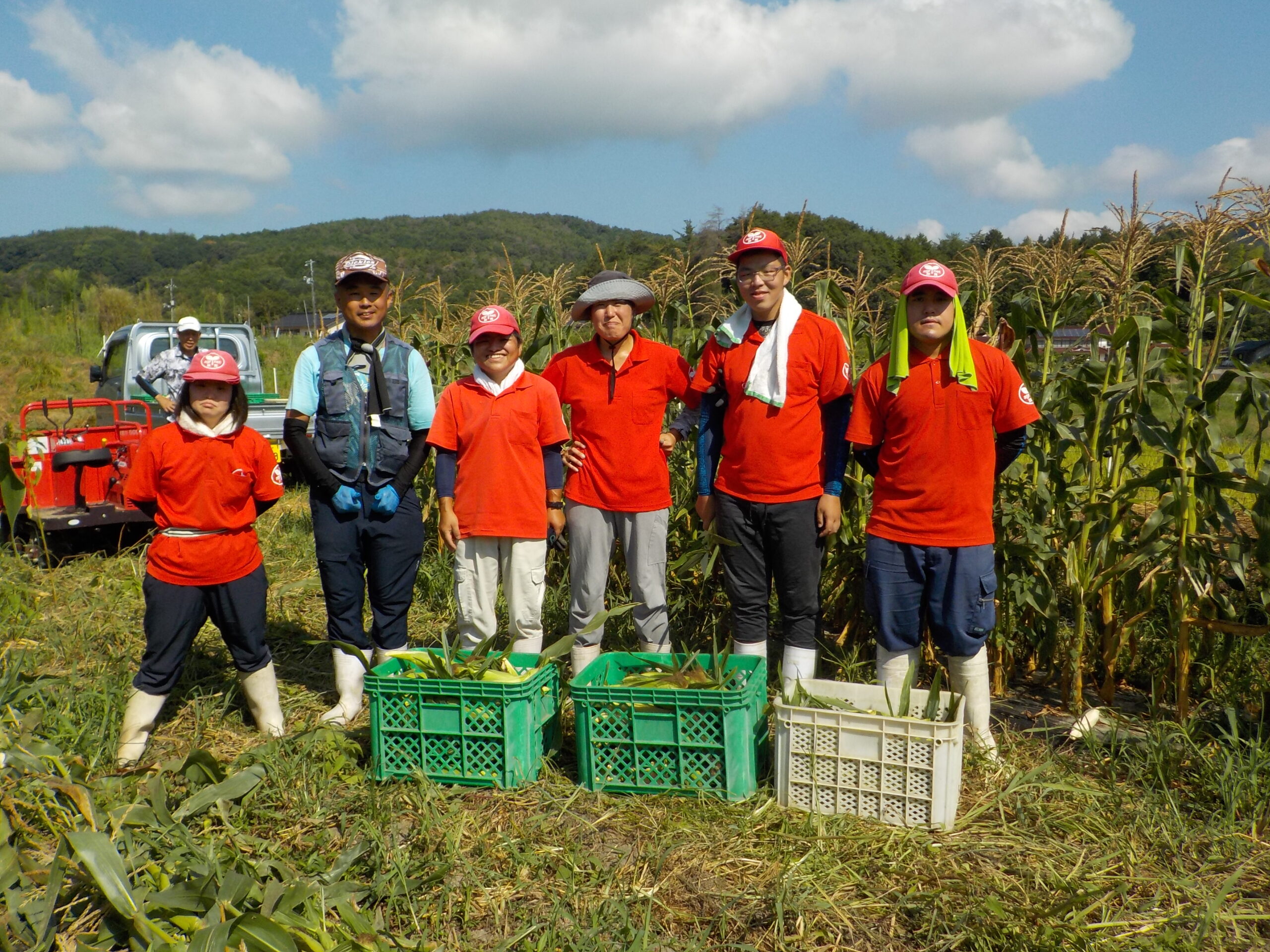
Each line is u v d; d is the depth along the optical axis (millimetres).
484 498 3865
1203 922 2436
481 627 4035
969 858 2836
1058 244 4312
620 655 3734
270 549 7234
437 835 2969
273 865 2607
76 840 2318
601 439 3943
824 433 3721
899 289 4840
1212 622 3740
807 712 3094
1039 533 4129
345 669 4055
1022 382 3424
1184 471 3730
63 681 3887
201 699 4184
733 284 3805
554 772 3451
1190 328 3900
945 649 3516
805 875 2746
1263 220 3682
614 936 2479
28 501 6410
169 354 8664
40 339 27953
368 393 3922
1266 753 3322
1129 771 3400
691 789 3199
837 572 4676
